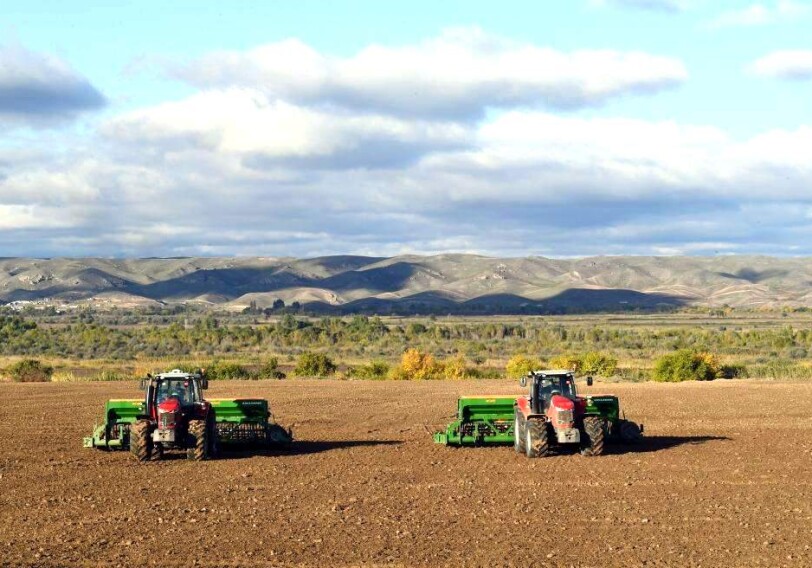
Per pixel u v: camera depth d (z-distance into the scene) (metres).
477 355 102.81
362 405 42.00
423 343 129.12
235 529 16.47
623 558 14.34
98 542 15.57
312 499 19.19
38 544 15.46
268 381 59.72
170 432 23.88
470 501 18.81
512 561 14.20
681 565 13.92
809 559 14.20
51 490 20.44
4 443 28.69
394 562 14.20
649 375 65.19
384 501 18.89
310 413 38.59
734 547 14.97
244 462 24.58
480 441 26.94
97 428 26.30
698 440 28.39
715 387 50.16
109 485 21.03
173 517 17.52
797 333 125.56
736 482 20.83
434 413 38.41
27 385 55.41
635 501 18.67
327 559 14.41
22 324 143.38
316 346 122.81
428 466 23.53
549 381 25.12
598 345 116.25
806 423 33.00
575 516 17.33
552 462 23.86
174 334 131.12
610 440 26.84
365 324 156.88
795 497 19.06
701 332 139.38
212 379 64.44
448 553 14.70
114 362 90.12
